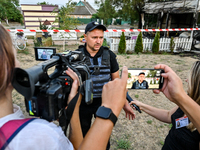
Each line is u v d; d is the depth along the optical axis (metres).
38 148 0.50
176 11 12.33
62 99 0.74
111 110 0.59
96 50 2.00
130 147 2.78
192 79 1.07
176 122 1.21
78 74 1.01
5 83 0.50
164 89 1.06
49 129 0.55
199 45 11.77
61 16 11.34
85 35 2.06
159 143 2.89
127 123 3.43
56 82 0.82
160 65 1.07
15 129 0.50
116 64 2.18
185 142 1.15
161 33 16.12
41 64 0.74
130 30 8.55
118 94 0.63
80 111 2.07
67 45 13.28
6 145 0.47
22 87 0.53
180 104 0.87
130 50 11.45
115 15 25.48
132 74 1.28
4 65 0.49
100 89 2.02
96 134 0.57
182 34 13.69
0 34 0.51
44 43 12.28
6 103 0.55
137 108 1.71
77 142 0.80
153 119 3.59
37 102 0.66
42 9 24.16
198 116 0.82
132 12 21.61
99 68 1.99
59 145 0.55
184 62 8.72
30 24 24.59
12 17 42.06
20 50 9.90
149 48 11.73
